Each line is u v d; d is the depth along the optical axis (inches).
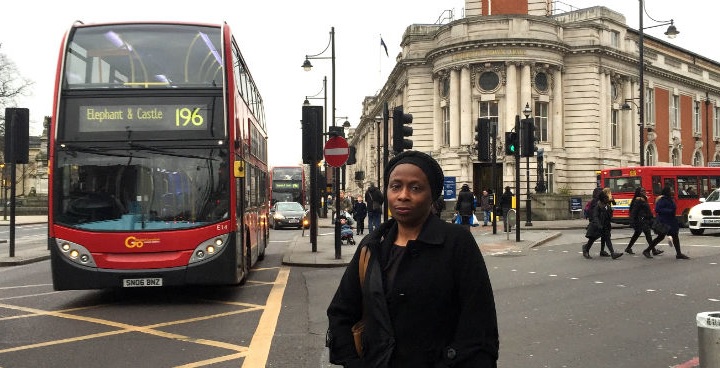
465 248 95.3
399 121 527.8
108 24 391.5
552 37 1633.9
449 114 1674.5
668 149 2119.8
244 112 451.8
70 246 365.4
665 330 295.3
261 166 626.8
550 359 245.1
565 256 639.1
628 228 1160.8
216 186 377.7
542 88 1637.6
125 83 378.9
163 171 374.6
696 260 584.4
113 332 303.7
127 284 365.7
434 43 1759.4
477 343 91.4
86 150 372.2
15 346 274.5
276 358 250.1
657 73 2033.7
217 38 394.0
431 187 100.1
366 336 96.1
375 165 2723.9
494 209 944.9
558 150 1656.0
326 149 619.2
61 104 373.7
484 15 1616.6
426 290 92.9
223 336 292.7
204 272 370.3
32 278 526.3
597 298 386.0
